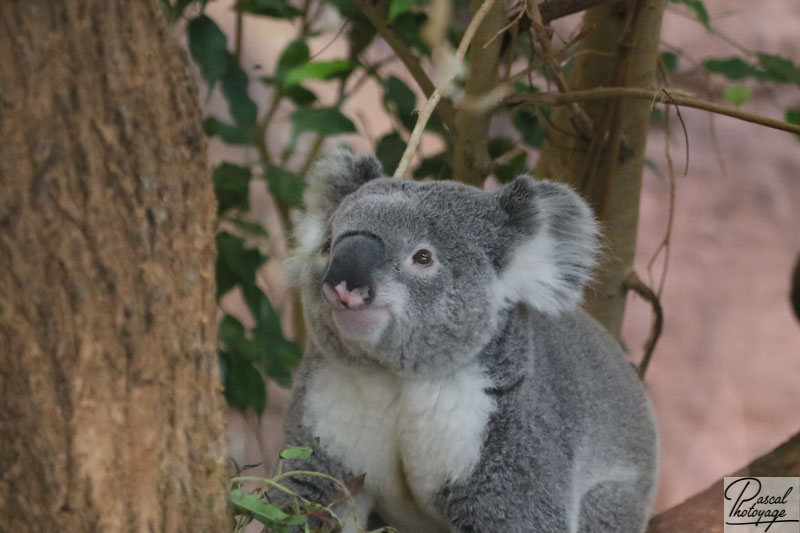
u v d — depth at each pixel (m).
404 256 4.36
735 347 12.04
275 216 11.70
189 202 3.22
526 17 5.71
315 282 4.62
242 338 6.23
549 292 4.74
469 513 4.64
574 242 4.82
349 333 4.30
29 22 2.74
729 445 11.18
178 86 3.12
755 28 12.91
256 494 4.57
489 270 4.55
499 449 4.58
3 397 2.94
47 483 3.02
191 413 3.33
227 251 6.25
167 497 3.26
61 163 2.86
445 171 6.73
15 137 2.78
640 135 6.11
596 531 5.06
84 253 2.94
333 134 6.24
